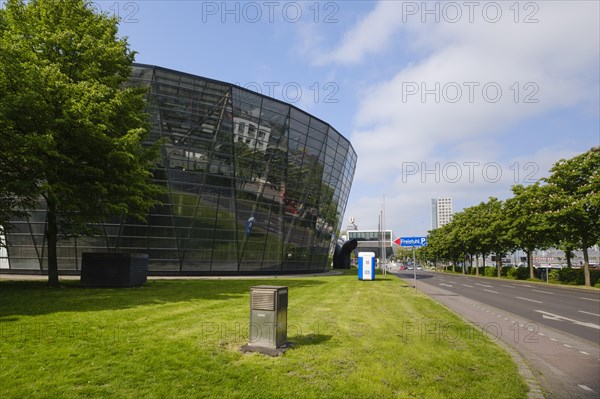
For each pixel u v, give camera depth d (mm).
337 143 47969
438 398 5184
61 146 16781
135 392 5094
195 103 34344
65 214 18297
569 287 32875
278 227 40750
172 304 13062
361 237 129750
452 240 72125
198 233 35438
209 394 5074
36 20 18250
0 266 33781
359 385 5492
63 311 10875
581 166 33406
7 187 16203
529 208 40312
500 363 6973
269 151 38906
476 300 19875
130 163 18469
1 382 5281
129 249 33719
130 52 20812
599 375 6938
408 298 17734
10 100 14430
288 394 5129
